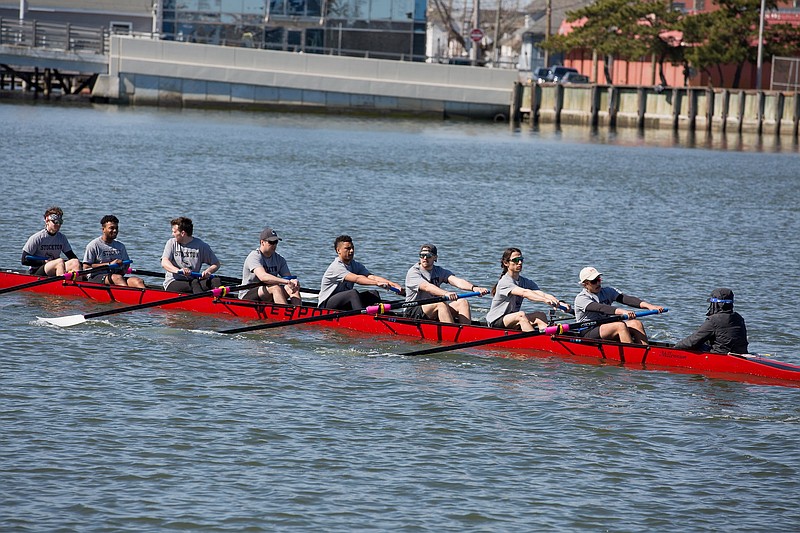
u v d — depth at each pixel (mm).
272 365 51125
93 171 122312
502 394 47844
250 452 39500
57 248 66125
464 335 56438
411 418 43969
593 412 45625
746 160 175250
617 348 53625
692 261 83250
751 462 40344
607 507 36031
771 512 36000
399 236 89438
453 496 36406
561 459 40062
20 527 33031
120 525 33469
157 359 51250
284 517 34375
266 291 60906
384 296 68875
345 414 44094
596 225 100125
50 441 39625
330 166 140875
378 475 37906
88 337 54875
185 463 38219
